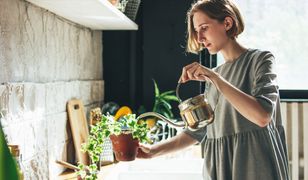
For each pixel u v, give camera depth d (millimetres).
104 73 2922
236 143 1479
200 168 2285
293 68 3035
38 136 1669
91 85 2590
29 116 1568
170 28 2850
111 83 2930
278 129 1583
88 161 2146
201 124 1363
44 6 1694
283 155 1552
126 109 2438
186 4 2832
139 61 2932
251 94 1462
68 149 2117
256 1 3016
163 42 2859
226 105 1514
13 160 727
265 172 1439
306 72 3025
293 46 3020
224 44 1542
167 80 2869
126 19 2205
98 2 1608
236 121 1480
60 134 1979
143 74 2883
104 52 2912
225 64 1610
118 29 2646
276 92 1364
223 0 1507
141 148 1643
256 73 1441
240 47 1580
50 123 1826
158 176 2059
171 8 2842
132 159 1504
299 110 2900
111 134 1485
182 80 1361
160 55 2865
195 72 1324
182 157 2371
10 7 1396
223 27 1502
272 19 3018
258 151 1447
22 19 1512
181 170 2291
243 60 1520
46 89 1767
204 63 2945
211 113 1367
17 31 1462
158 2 2844
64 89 2041
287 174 1574
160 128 2617
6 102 1357
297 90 3014
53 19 1896
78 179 1605
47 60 1810
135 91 2908
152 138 2357
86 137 2215
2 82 1337
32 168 1591
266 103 1312
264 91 1354
